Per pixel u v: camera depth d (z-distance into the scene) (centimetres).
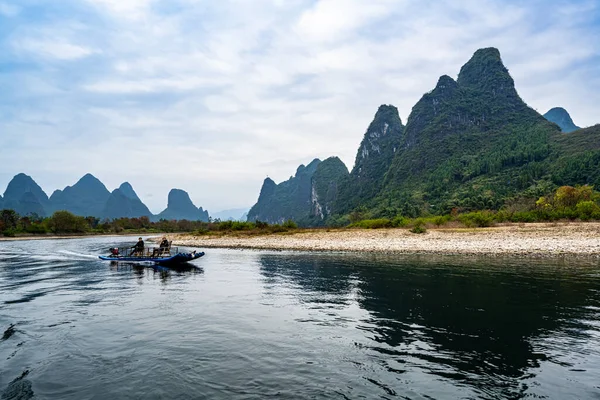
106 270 2278
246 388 647
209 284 1686
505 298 1316
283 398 608
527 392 627
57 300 1376
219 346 860
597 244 2836
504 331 951
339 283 1656
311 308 1212
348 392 628
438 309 1178
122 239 7688
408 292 1444
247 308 1219
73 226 10038
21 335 958
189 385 661
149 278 1905
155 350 838
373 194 19400
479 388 642
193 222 14575
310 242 3950
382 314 1128
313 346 855
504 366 735
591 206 5059
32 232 9281
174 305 1274
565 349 822
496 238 3353
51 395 635
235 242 4659
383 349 833
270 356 795
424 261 2416
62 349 854
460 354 798
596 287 1486
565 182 9625
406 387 646
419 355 795
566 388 641
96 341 905
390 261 2448
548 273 1847
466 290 1464
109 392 643
